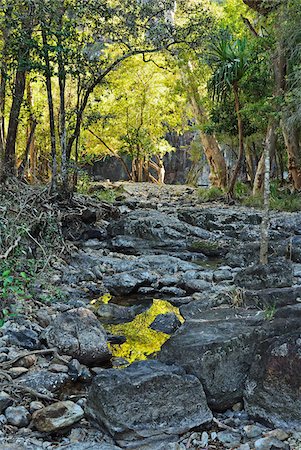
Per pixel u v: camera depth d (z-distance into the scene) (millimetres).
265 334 2939
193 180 19859
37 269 5445
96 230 7535
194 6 11273
